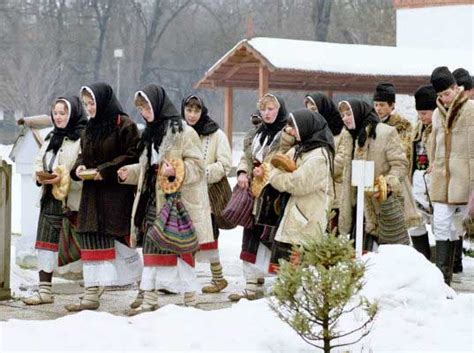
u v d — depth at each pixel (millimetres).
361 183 13719
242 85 39281
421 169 16844
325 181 13469
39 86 80062
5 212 14180
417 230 17047
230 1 90875
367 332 10430
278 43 36438
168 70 88750
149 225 13219
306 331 9625
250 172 14922
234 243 20828
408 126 16828
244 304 12359
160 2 88188
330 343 10414
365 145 15211
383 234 15109
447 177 15422
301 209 13492
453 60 39750
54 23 85562
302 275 9508
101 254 13453
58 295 14797
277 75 36625
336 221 15641
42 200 14039
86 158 13477
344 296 9484
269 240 13938
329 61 36656
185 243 13039
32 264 16609
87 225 13359
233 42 89375
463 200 15312
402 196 15281
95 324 11352
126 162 13383
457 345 10953
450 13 43719
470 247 19516
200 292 15039
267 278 15984
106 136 13422
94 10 87562
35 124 16578
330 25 86438
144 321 11570
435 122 15578
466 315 12180
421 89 16734
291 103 79000
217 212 15281
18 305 13977
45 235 14039
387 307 12227
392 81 38000
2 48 82688
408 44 44938
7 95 78875
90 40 87125
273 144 14492
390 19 84062
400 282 12477
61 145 14125
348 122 15281
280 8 89375
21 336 10852
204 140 15477
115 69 87625
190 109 15453
